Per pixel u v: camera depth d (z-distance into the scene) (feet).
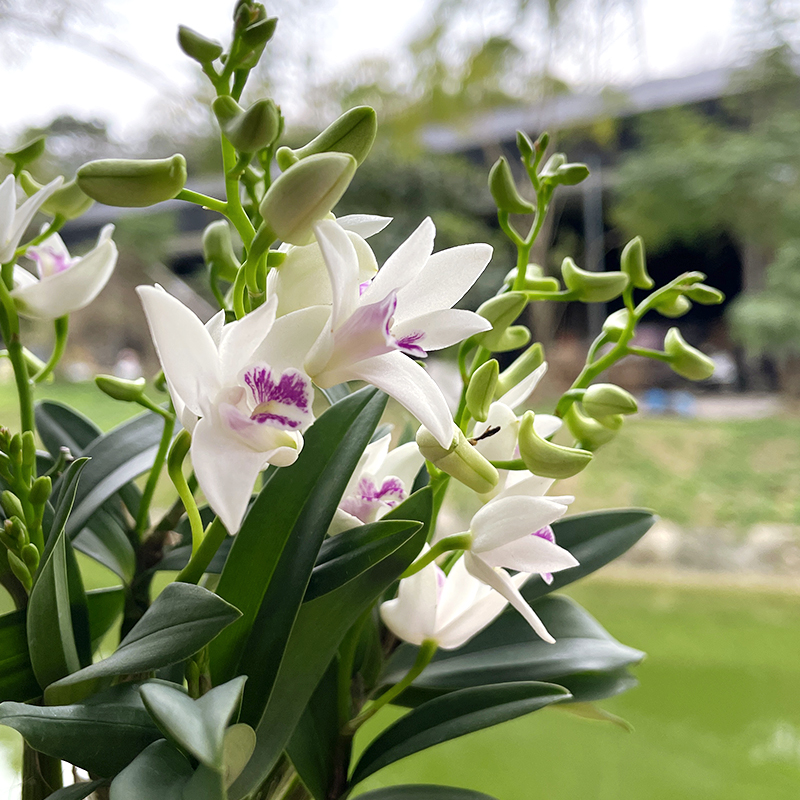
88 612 0.53
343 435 0.51
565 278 0.59
